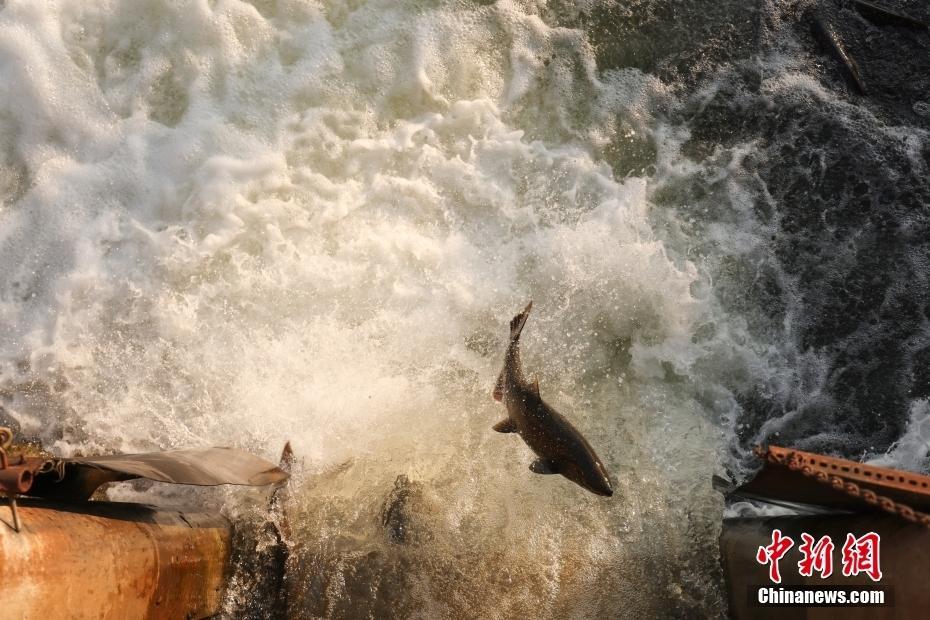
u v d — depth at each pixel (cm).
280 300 497
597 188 533
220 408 473
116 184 509
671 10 581
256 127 528
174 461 345
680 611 444
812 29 583
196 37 538
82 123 516
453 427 475
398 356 491
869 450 496
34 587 250
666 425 490
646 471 475
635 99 561
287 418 470
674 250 527
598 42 571
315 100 539
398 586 441
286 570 439
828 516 352
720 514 465
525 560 448
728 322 515
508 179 534
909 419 501
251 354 484
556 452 374
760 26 580
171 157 516
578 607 443
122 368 477
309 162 529
